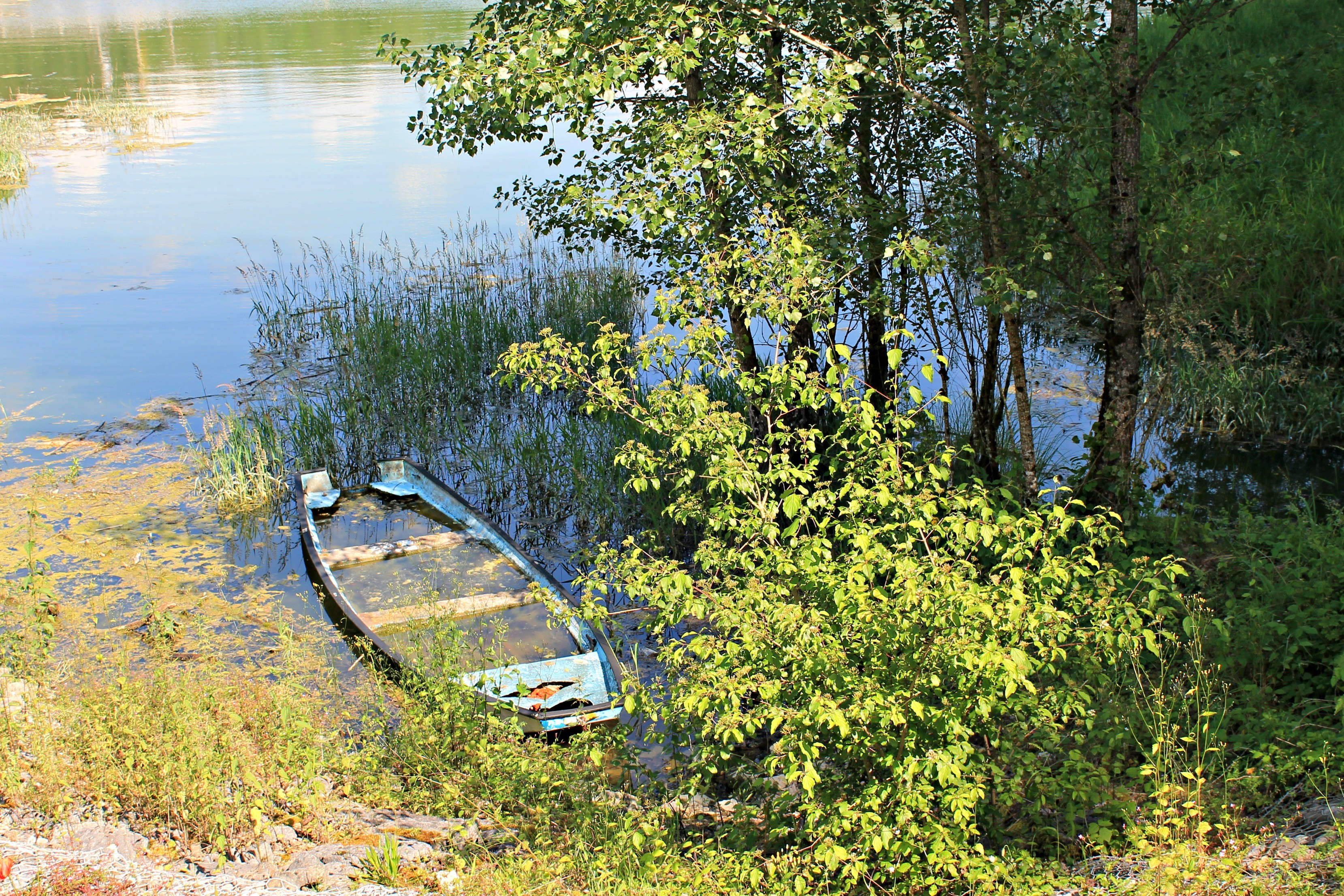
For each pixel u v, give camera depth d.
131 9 71.81
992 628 4.75
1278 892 4.09
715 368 6.27
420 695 7.16
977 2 8.72
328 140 29.92
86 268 19.12
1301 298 12.04
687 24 7.73
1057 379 12.89
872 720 4.75
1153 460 9.30
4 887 4.24
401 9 64.94
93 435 12.75
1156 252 8.61
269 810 5.44
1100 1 8.09
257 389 14.15
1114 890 4.34
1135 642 5.07
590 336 14.80
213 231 21.27
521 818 5.88
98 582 9.59
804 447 5.95
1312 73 8.03
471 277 17.73
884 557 4.93
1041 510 5.33
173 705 5.68
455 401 13.83
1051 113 7.99
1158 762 5.11
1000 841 5.16
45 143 29.56
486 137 9.80
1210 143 8.10
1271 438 11.08
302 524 10.45
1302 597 6.58
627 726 6.03
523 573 9.96
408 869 4.98
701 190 8.49
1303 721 5.45
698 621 8.57
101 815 5.22
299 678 7.83
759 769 5.61
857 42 8.36
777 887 4.70
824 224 8.60
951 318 10.86
